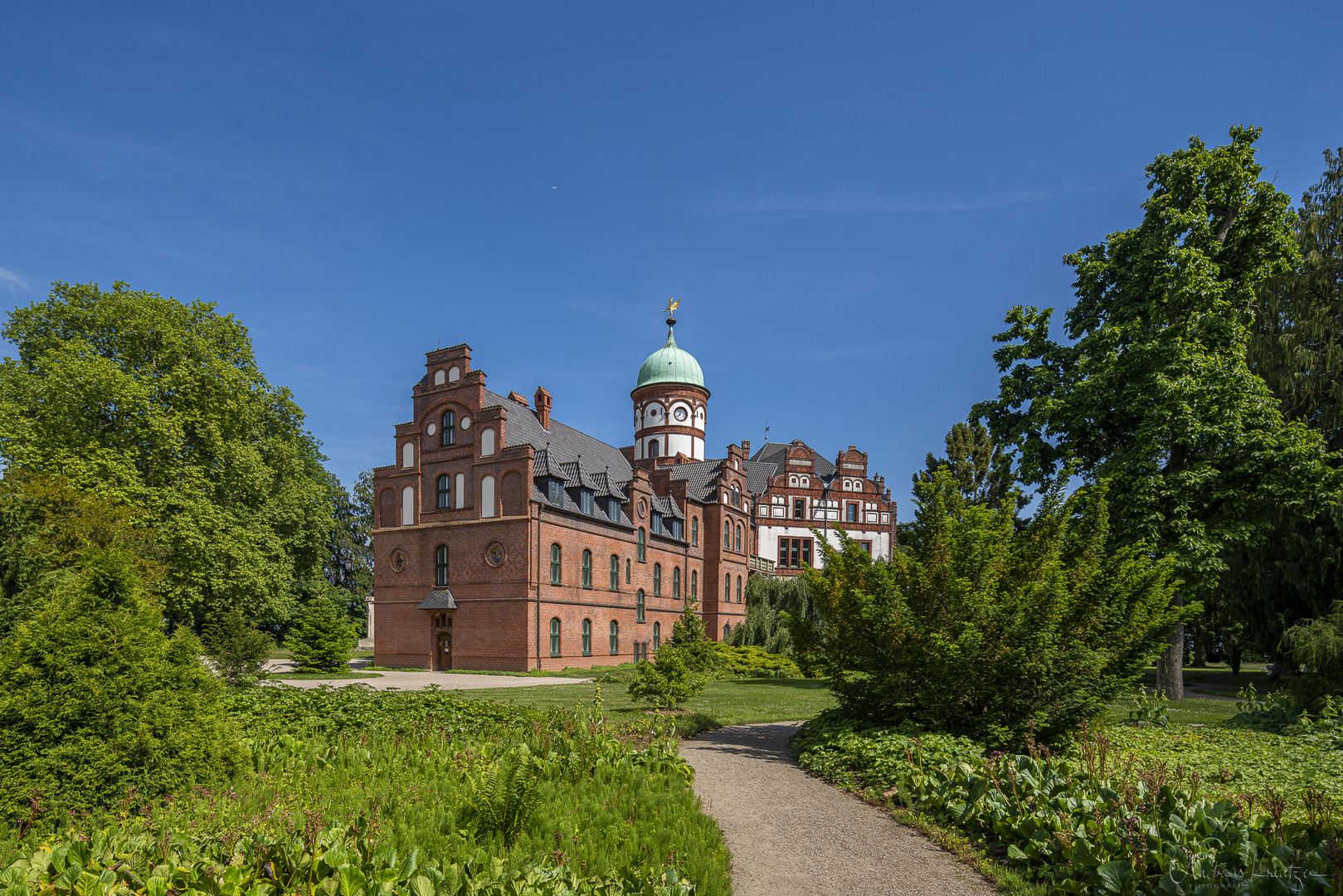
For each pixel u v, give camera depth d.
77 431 31.72
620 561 45.41
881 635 12.73
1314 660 17.08
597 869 6.60
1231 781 11.24
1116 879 6.25
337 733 12.39
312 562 43.78
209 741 8.52
